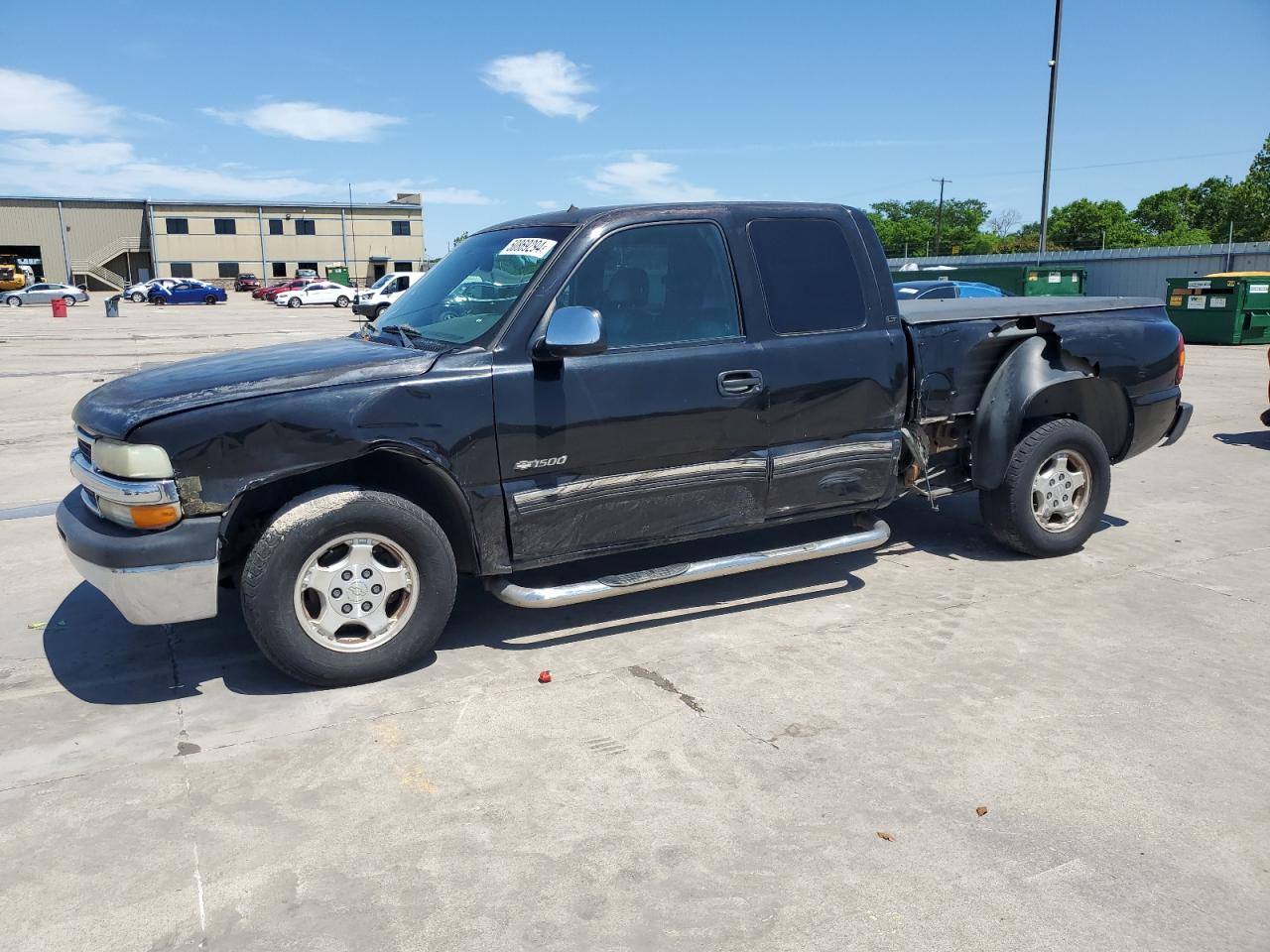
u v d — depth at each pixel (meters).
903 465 5.32
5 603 5.03
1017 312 5.40
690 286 4.37
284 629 3.76
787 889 2.68
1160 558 5.65
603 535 4.30
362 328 4.95
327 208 87.12
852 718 3.68
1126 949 2.45
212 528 3.63
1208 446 9.26
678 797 3.14
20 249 80.25
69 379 15.75
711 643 4.42
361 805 3.11
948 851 2.85
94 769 3.35
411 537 3.90
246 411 3.63
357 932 2.53
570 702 3.82
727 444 4.43
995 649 4.33
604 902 2.63
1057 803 3.10
